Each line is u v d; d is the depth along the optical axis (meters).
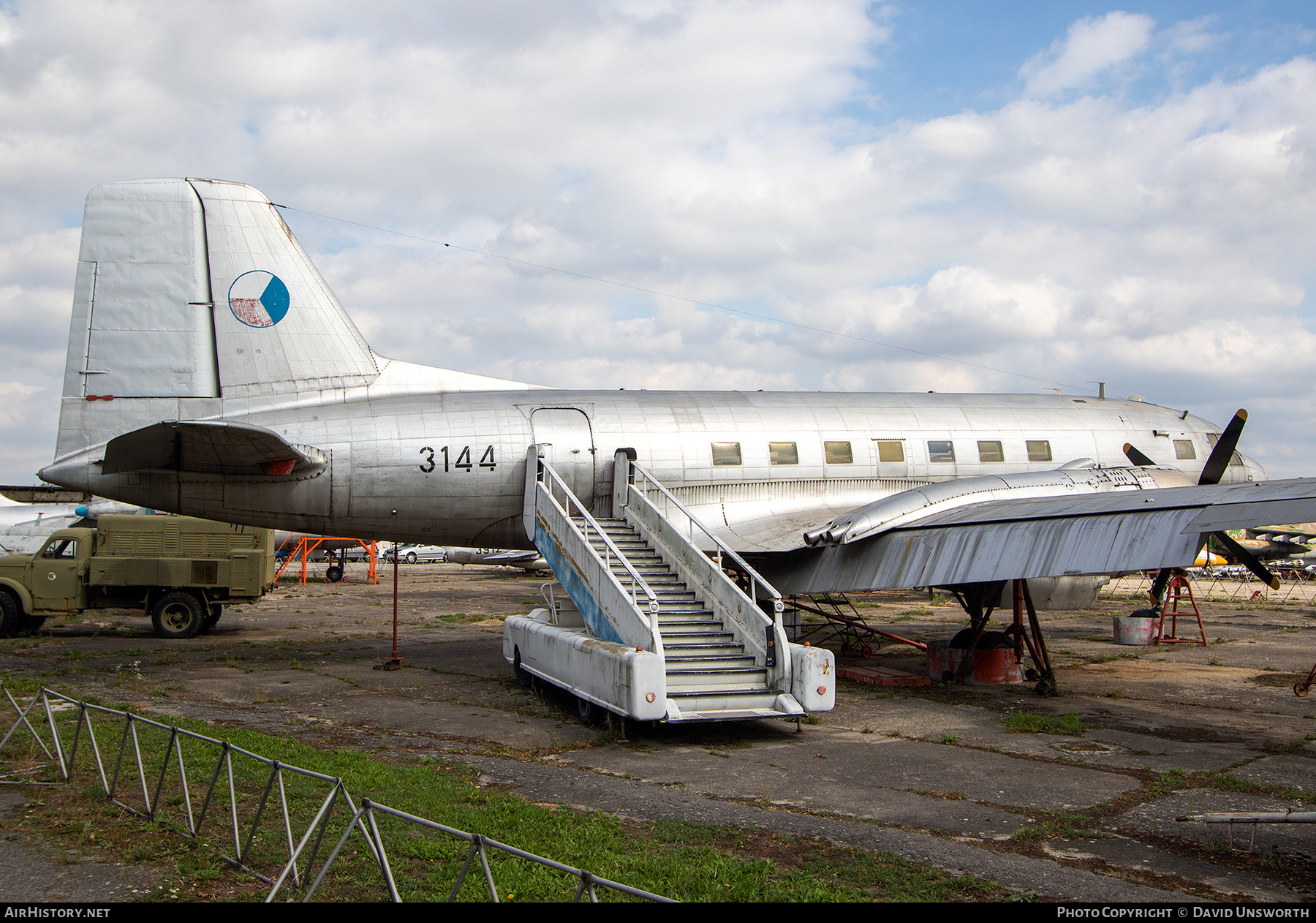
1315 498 9.66
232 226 15.38
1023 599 14.54
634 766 8.95
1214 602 32.62
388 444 14.91
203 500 14.66
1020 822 7.09
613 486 15.67
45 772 7.94
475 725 10.80
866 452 17.11
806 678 10.38
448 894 5.34
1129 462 18.39
